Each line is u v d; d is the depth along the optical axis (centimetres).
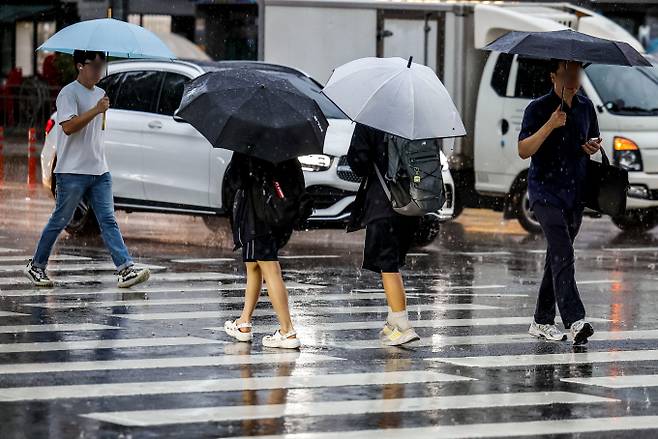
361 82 2242
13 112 8144
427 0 4584
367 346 2289
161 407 1795
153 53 2864
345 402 1848
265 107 2189
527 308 2770
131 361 2112
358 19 4569
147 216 4600
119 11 8362
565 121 2302
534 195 2356
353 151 2264
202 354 2184
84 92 2842
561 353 2269
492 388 1967
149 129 3744
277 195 2222
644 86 4269
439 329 2489
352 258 3572
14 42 8862
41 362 2095
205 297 2817
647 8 7744
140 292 2872
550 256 2355
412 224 2297
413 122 2197
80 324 2450
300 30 4569
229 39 8350
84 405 1800
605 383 2022
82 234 3897
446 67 4562
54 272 3153
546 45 2295
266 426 1697
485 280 3203
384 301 2808
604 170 2347
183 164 3684
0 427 1675
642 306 2841
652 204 4194
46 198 5044
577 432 1709
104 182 2903
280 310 2253
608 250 3953
